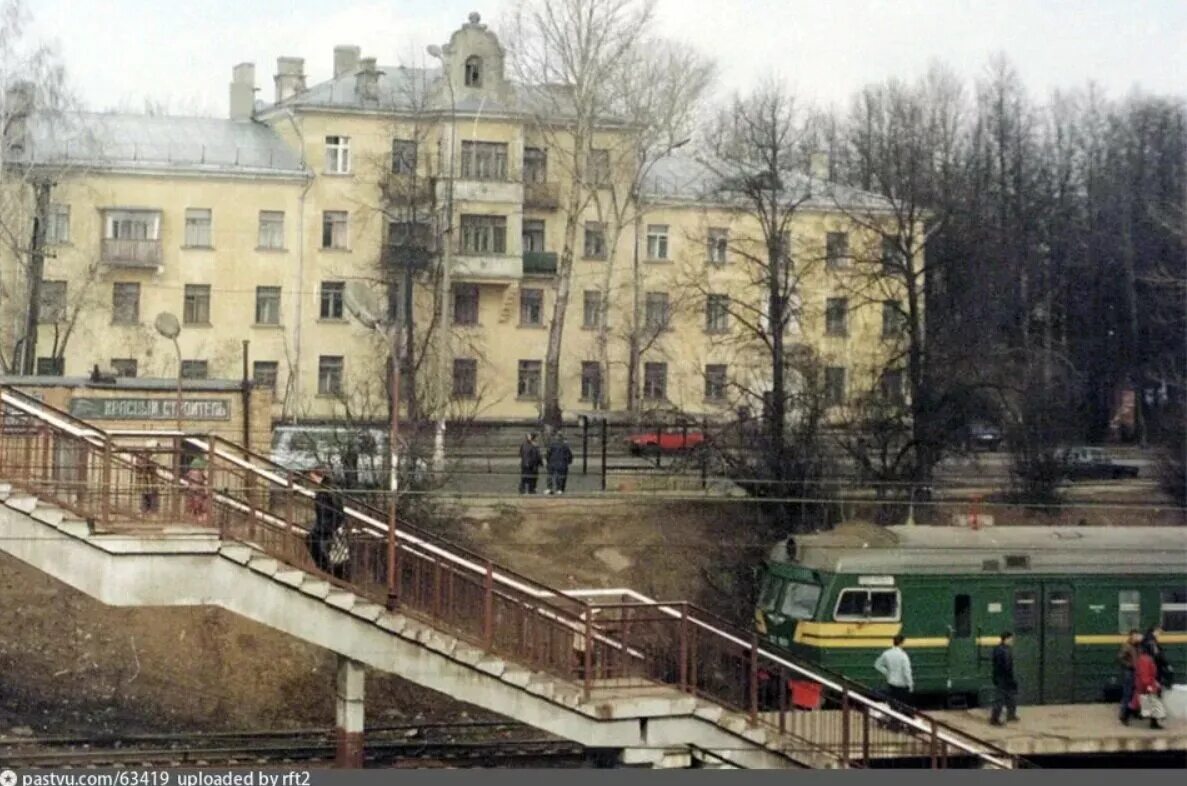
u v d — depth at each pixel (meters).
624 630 24.05
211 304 56.84
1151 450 49.56
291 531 22.81
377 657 22.34
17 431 22.44
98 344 54.88
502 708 22.52
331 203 58.62
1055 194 61.28
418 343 55.97
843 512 39.91
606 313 57.50
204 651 30.47
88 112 56.91
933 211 53.56
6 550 21.31
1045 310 56.84
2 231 50.59
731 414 49.50
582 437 48.47
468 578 23.06
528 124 60.06
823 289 53.31
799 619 30.91
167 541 21.66
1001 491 42.88
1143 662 29.06
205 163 56.91
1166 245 59.72
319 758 25.47
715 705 23.02
